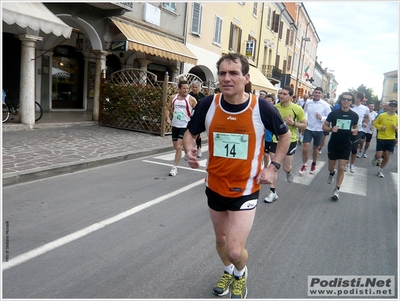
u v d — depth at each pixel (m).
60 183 5.89
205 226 4.49
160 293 2.98
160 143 10.23
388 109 8.45
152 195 5.63
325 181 7.71
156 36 14.93
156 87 11.72
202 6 18.11
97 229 4.17
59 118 12.92
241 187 2.63
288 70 39.25
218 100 2.64
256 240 4.20
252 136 2.59
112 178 6.48
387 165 10.61
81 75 16.55
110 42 12.88
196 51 18.34
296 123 6.14
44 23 8.67
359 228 4.84
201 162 8.56
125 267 3.35
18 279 3.04
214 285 3.16
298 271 3.50
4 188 5.38
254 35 25.86
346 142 6.26
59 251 3.57
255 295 3.04
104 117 12.73
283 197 6.20
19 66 13.19
